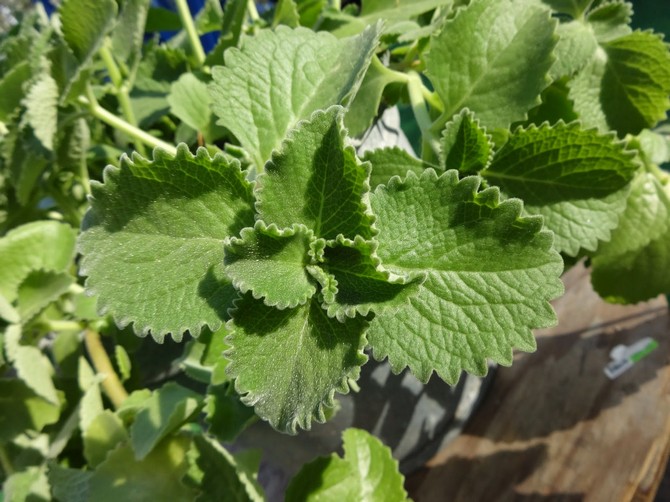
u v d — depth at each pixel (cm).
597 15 25
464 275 16
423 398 27
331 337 15
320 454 27
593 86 24
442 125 22
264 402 15
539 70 20
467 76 22
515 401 31
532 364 33
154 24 35
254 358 15
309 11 27
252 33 28
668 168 36
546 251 16
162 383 26
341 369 15
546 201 21
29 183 25
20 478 22
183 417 20
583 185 21
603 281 26
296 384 15
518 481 29
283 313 16
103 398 26
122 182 16
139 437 20
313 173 15
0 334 21
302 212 16
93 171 30
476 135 19
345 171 15
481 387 31
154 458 21
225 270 15
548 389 31
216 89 20
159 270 16
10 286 23
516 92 21
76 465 25
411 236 16
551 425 30
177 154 15
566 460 29
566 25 24
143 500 21
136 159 15
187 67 30
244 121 20
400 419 26
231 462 21
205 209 16
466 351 16
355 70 19
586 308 35
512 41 21
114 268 16
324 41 22
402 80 23
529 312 15
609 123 24
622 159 20
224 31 28
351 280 16
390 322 16
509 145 21
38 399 23
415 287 15
